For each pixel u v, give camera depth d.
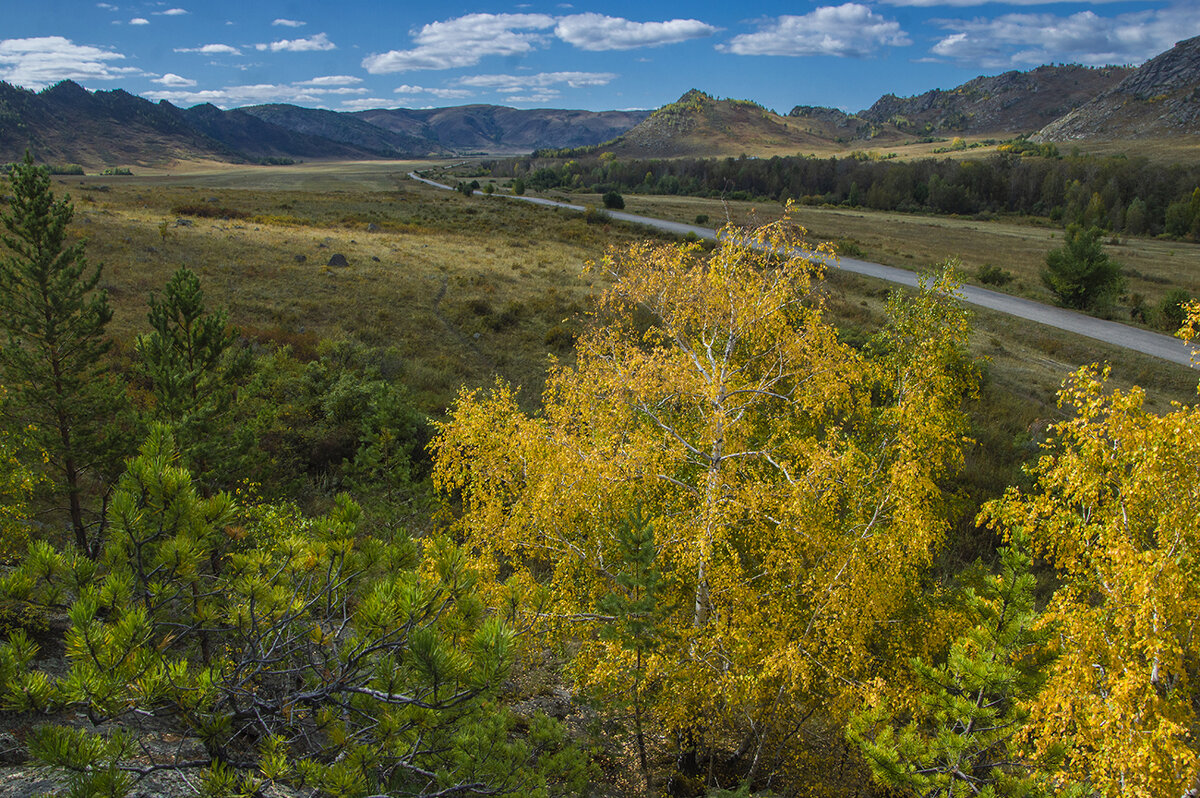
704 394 7.90
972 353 30.39
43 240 9.14
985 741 5.86
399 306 32.09
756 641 6.75
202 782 3.60
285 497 11.67
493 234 61.19
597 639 7.52
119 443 9.49
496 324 30.39
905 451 7.68
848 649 6.66
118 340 20.92
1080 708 5.44
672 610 6.29
